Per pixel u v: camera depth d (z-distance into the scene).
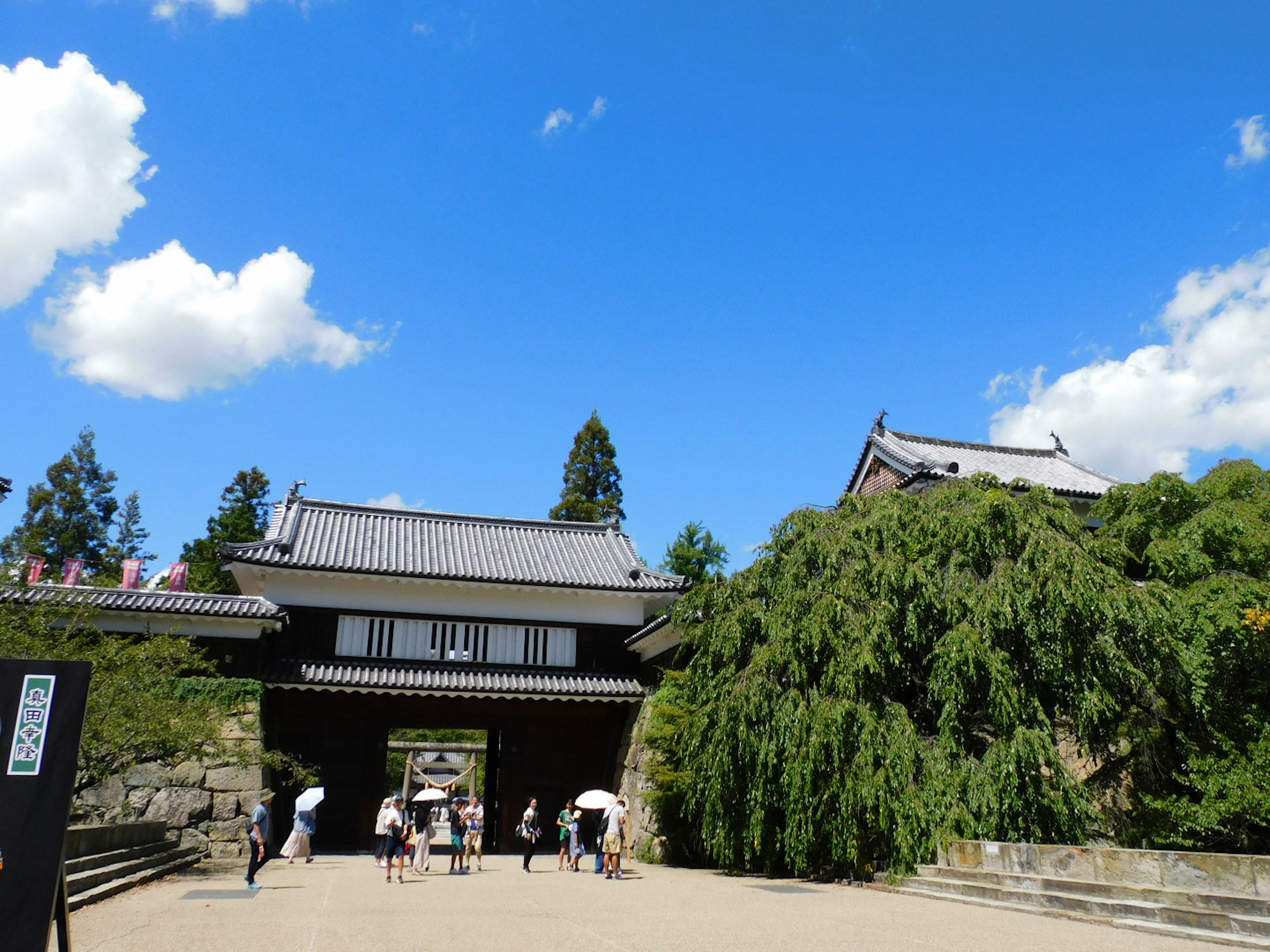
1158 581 13.68
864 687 13.08
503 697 23.62
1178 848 12.06
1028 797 11.48
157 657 16.55
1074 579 12.59
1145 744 13.54
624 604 26.25
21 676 5.04
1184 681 12.98
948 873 11.50
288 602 23.73
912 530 14.88
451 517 29.55
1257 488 14.98
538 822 24.02
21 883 4.72
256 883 13.51
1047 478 24.78
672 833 19.09
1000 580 12.87
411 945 7.96
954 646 12.45
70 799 4.93
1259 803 11.06
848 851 12.28
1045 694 13.27
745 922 9.34
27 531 41.69
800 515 16.02
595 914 10.21
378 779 22.98
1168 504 15.51
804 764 12.54
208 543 41.84
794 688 13.57
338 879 15.28
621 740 24.45
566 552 28.73
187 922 9.34
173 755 16.33
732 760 13.79
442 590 24.92
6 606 15.63
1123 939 8.01
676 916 9.98
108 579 22.12
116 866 12.64
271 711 21.94
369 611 24.23
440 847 26.00
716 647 15.41
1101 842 12.35
